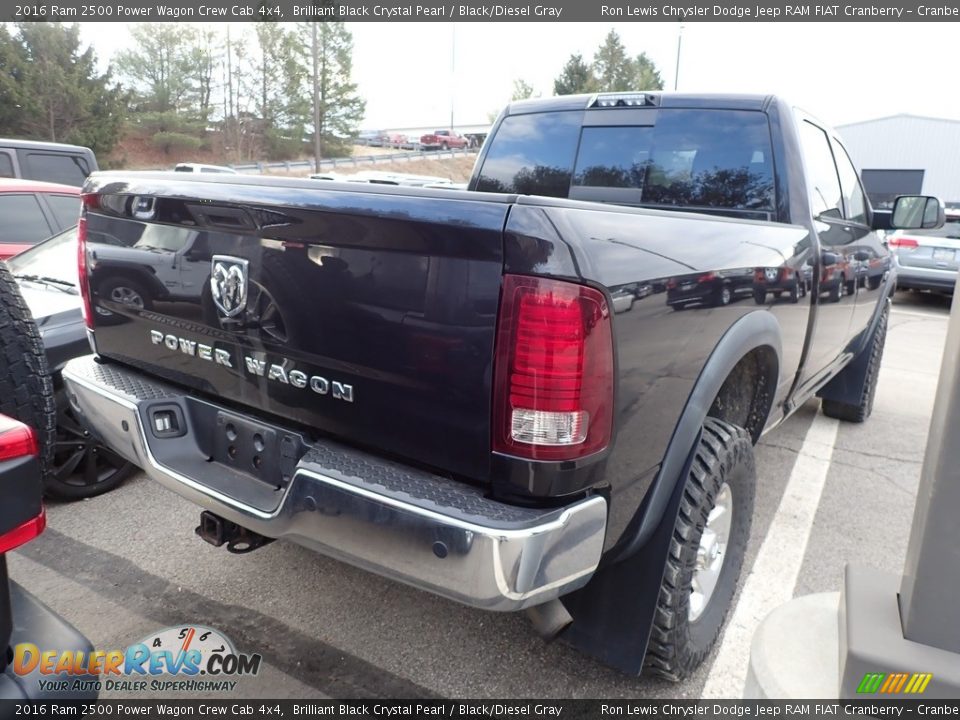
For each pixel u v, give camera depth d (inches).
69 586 110.0
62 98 1565.0
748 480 96.2
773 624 63.1
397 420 70.4
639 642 79.8
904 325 398.6
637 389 70.5
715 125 129.5
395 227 65.9
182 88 1946.4
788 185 122.2
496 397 63.8
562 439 63.1
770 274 99.2
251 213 76.2
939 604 52.1
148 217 89.0
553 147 147.1
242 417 84.9
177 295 87.7
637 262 69.2
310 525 71.7
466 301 64.0
